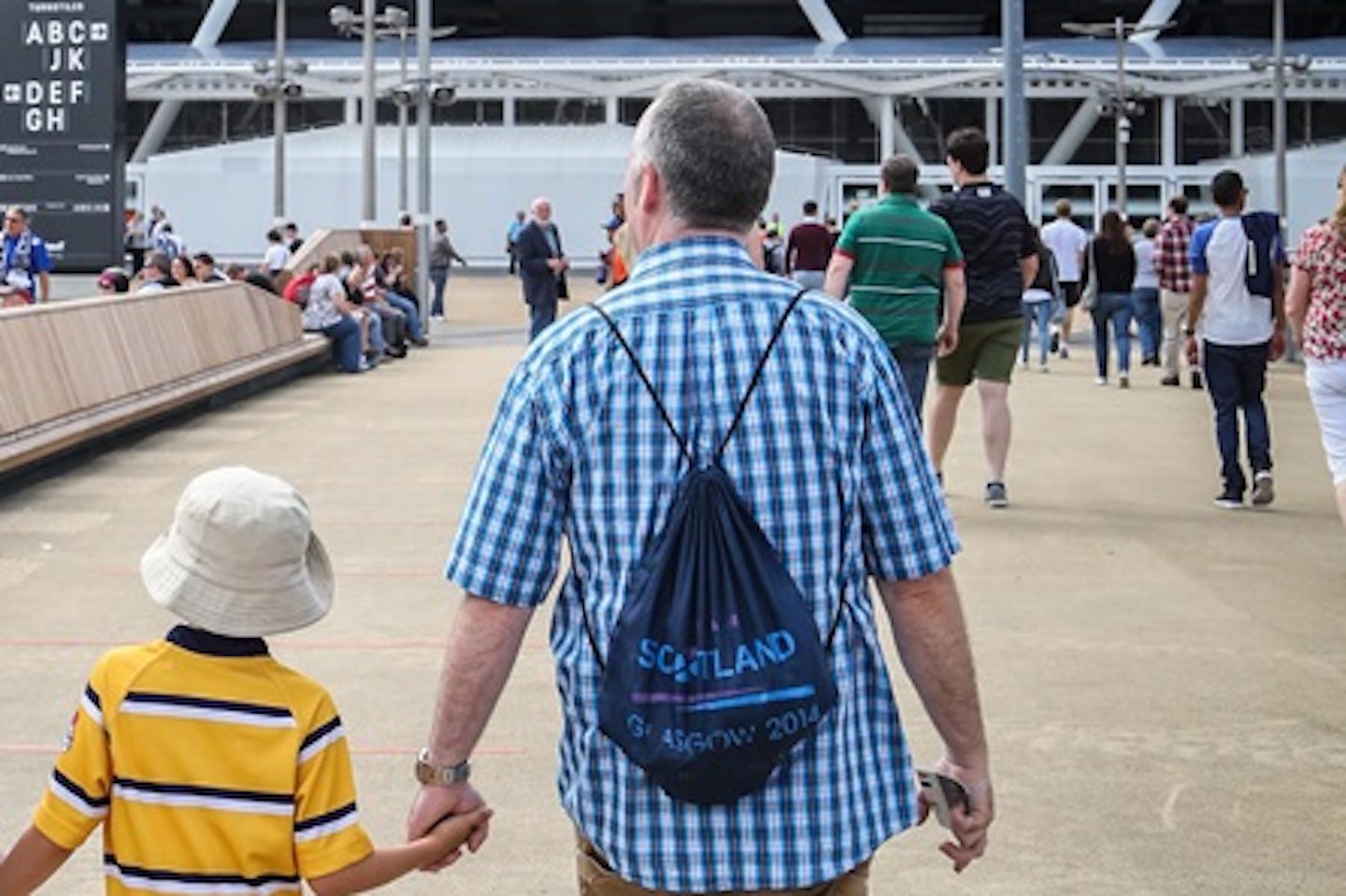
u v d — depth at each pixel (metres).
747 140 2.91
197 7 73.62
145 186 61.31
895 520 2.91
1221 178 11.07
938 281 10.35
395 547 9.92
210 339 17.28
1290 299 8.07
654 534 2.79
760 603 2.70
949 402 11.09
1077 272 24.52
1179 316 19.64
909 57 63.94
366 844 2.98
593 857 2.91
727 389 2.82
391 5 72.25
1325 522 10.66
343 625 8.01
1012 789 5.68
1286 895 4.79
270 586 2.93
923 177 62.81
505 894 4.83
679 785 2.69
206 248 61.09
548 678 7.06
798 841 2.78
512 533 2.87
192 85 65.75
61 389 12.67
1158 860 5.06
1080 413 16.94
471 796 3.12
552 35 73.31
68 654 7.41
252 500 2.92
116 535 10.11
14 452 11.00
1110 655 7.42
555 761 6.00
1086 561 9.44
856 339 2.90
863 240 10.23
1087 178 61.16
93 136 23.11
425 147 29.92
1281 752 6.08
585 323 2.88
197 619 2.92
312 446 14.36
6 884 3.00
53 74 23.06
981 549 9.73
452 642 2.93
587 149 61.22
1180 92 61.91
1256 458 11.16
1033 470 12.94
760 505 2.80
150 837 2.92
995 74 62.19
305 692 2.98
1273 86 61.72
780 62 62.78
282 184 47.72
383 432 15.38
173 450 13.93
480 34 73.62
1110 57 62.59
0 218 23.14
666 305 2.86
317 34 74.12
